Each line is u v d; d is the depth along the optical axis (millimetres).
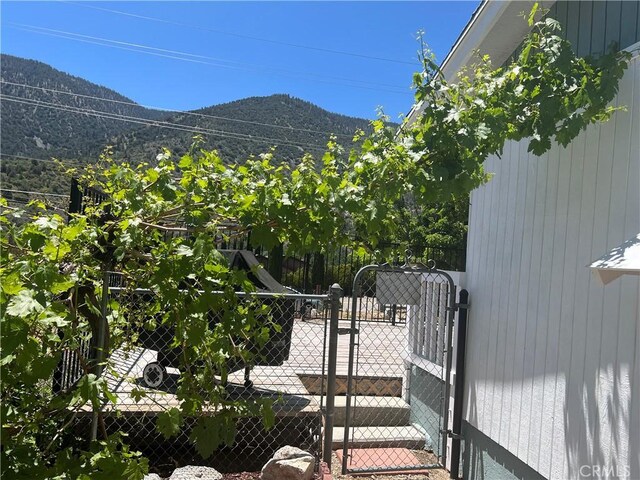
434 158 3322
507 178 4691
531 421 4004
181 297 2332
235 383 5859
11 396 2250
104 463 1935
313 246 2793
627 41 3521
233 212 2643
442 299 5656
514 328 4363
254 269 2604
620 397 3088
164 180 2475
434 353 5824
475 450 4910
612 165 3340
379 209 2906
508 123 3463
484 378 4781
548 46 3377
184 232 2680
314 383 6523
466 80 3559
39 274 1760
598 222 3430
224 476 4312
